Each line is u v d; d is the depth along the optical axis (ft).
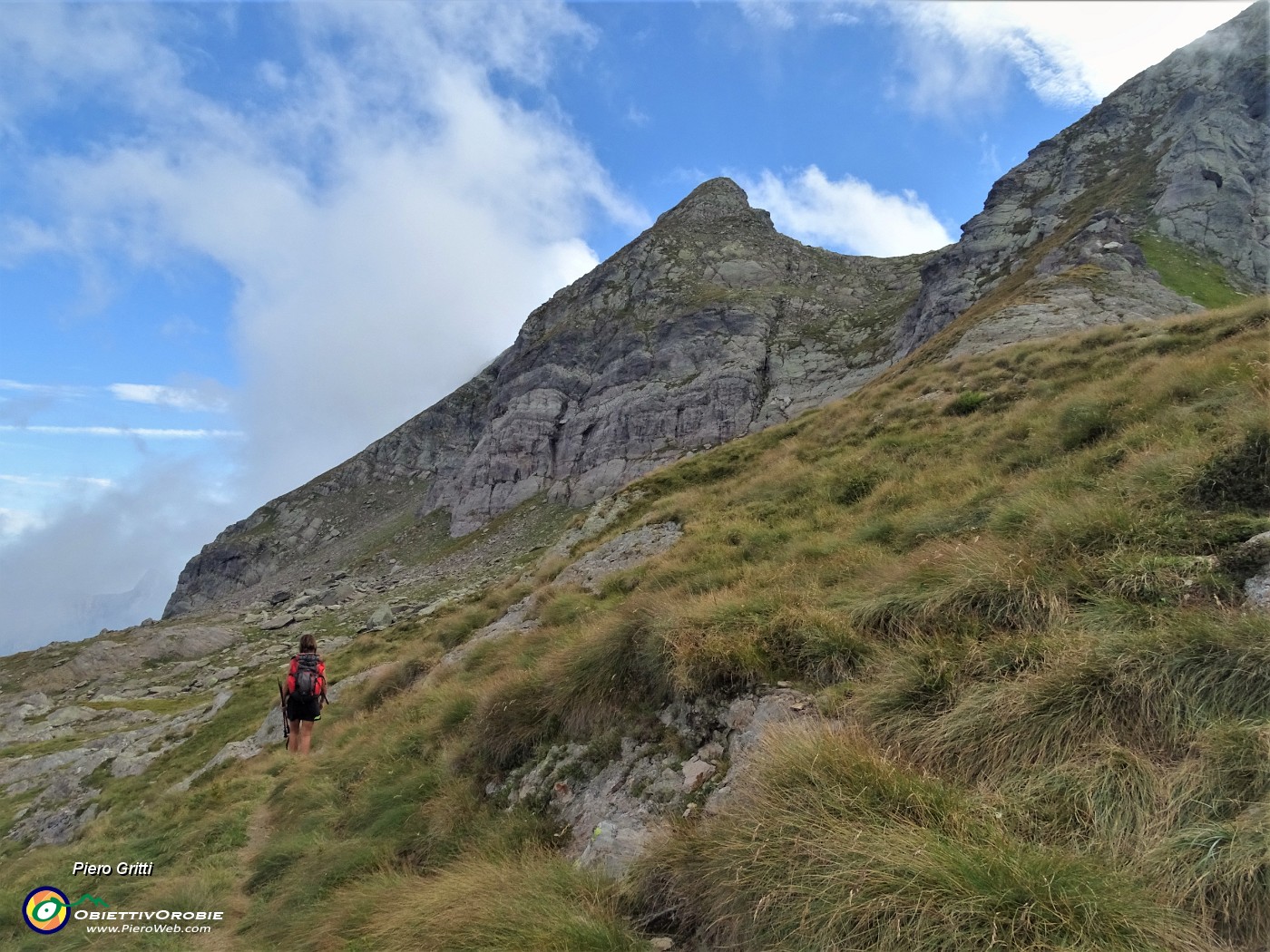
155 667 204.95
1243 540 19.47
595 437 326.24
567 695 27.45
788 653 23.45
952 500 35.96
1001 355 76.54
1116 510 22.85
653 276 408.46
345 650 123.85
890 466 49.85
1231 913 11.18
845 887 12.68
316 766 46.93
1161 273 148.56
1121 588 19.30
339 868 26.84
